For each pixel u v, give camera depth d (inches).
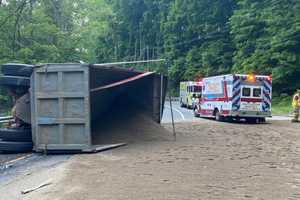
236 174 432.1
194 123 1098.1
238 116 1136.8
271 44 2000.5
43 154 613.0
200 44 3149.6
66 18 1567.4
